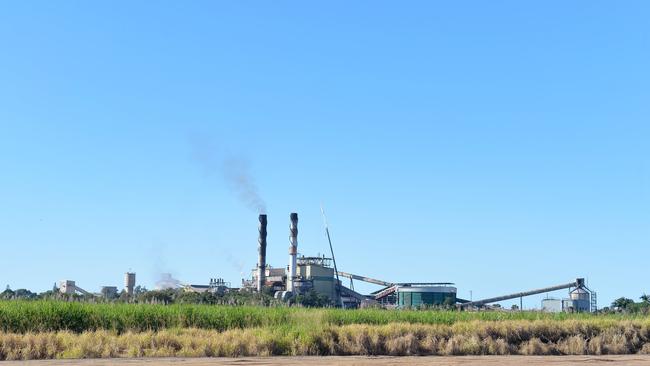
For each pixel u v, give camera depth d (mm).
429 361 31312
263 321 44188
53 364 26984
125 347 32375
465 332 39188
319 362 29672
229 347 32688
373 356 33562
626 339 40531
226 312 45000
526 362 31734
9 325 38031
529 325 41125
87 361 28391
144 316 41844
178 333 37375
